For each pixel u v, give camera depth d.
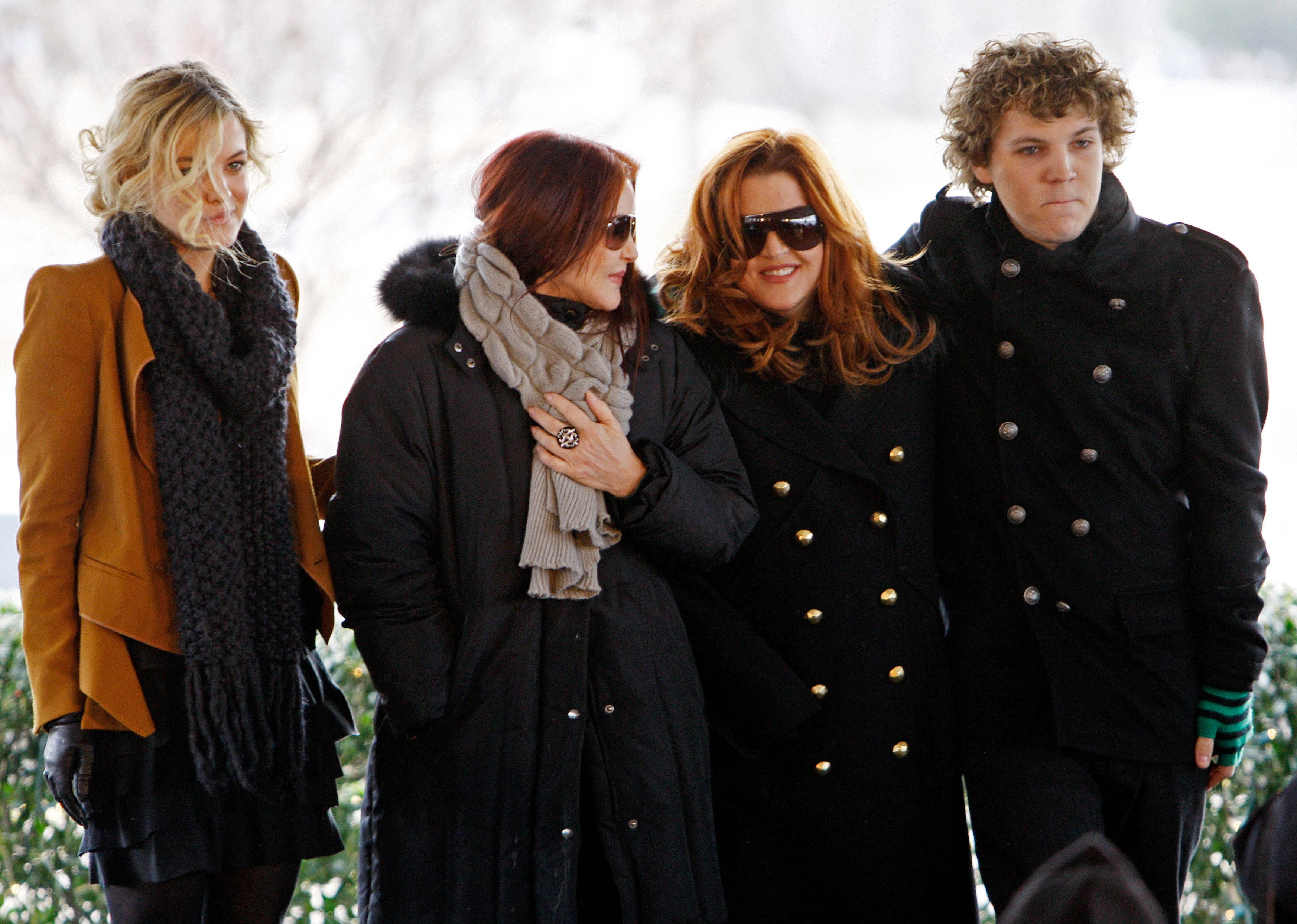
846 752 10.05
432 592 8.98
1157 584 9.70
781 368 10.03
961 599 10.32
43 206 29.95
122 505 8.71
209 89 8.88
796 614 10.06
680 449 9.62
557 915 8.89
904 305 10.07
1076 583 9.70
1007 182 9.59
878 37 49.53
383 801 9.19
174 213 8.85
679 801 9.19
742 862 10.34
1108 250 9.61
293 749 9.16
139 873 8.84
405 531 8.84
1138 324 9.56
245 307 9.16
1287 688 13.12
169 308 8.78
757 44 49.38
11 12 29.30
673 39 37.28
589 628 9.05
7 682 12.91
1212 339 9.46
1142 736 9.66
